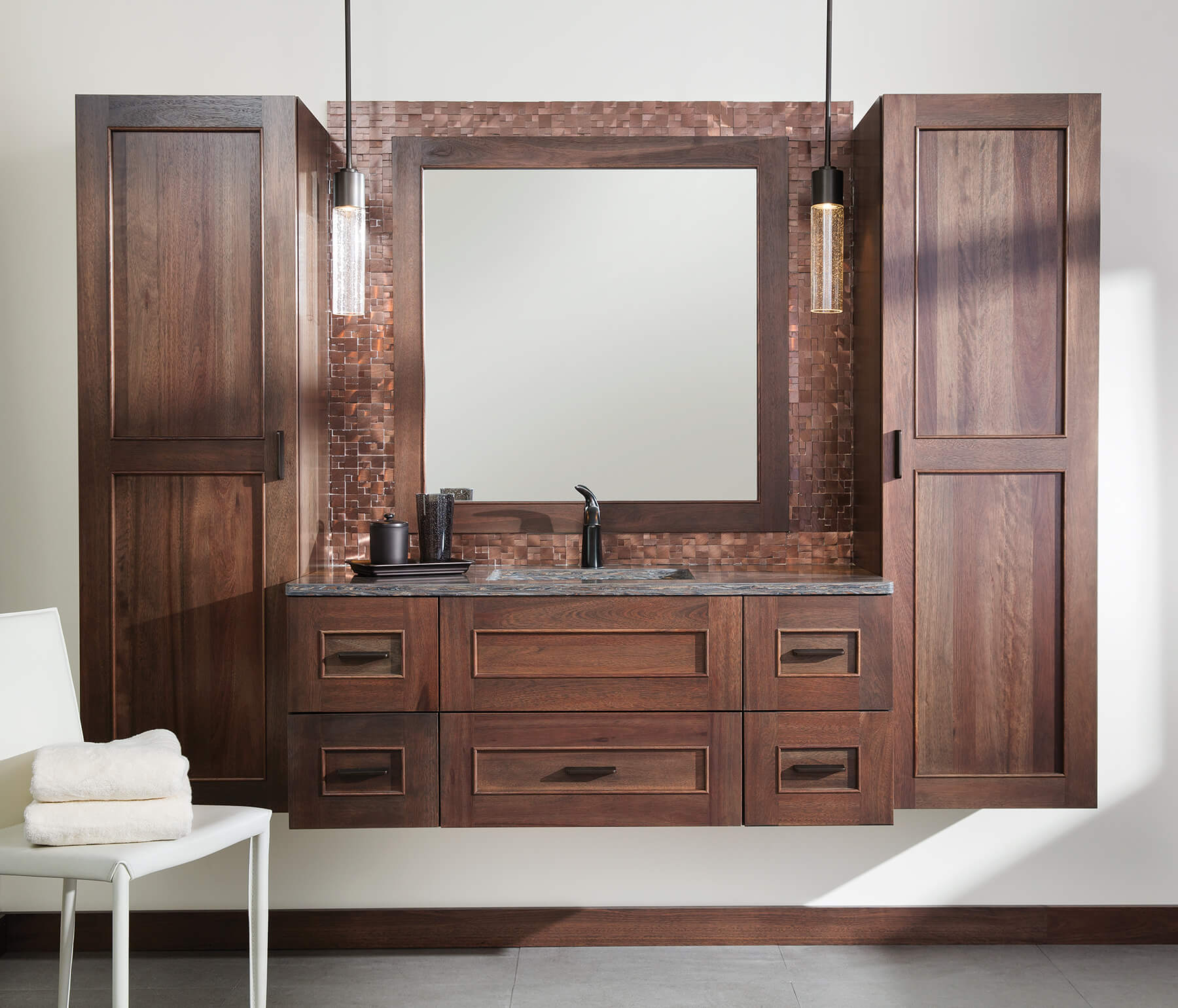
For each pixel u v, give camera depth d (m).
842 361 2.53
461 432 2.53
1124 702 2.53
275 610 2.21
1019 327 2.21
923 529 2.21
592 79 2.52
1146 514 2.53
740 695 2.08
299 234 2.22
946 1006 2.19
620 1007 2.18
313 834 2.51
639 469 2.53
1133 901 2.53
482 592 2.08
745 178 2.52
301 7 2.51
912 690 2.21
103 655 2.21
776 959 2.43
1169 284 2.51
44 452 2.53
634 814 2.08
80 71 2.50
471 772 2.08
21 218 2.51
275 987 2.29
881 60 2.51
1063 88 2.50
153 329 2.21
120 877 1.66
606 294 2.53
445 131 2.52
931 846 2.52
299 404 2.22
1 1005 2.22
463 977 2.34
